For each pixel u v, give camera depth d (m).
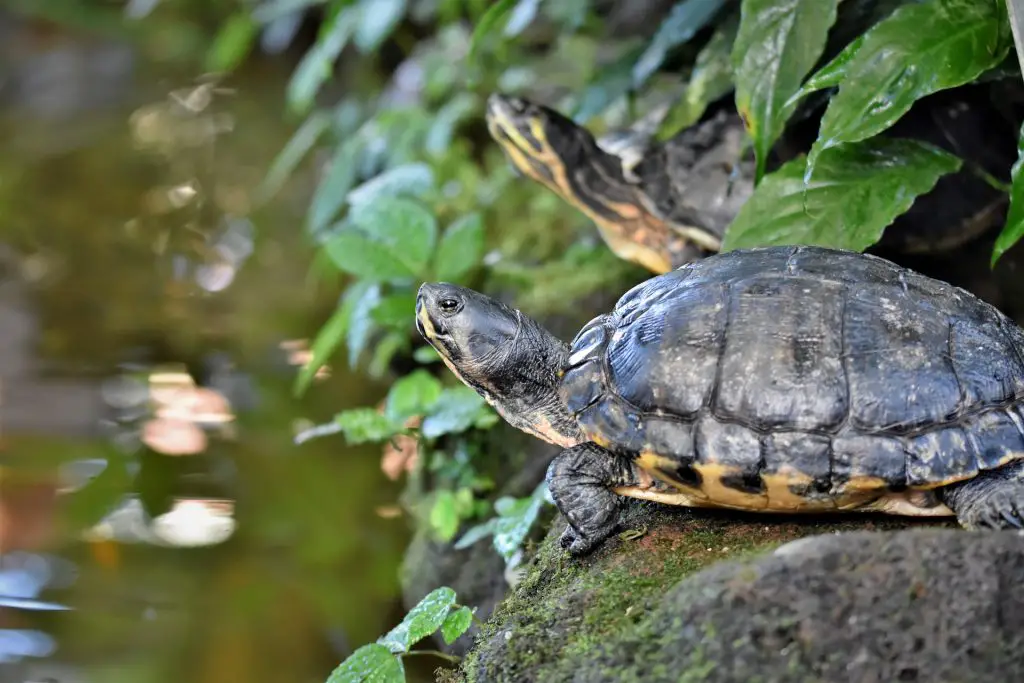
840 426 4.71
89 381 12.55
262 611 8.27
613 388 5.12
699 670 4.11
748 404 4.79
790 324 4.90
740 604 4.12
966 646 4.04
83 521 9.66
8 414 11.56
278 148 20.36
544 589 5.53
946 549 4.07
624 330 5.28
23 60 25.17
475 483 8.40
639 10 12.83
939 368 4.77
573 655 4.65
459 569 8.09
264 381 12.48
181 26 25.39
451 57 15.63
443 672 5.71
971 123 7.63
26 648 7.66
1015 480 4.68
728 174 8.42
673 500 5.24
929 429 4.68
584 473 5.30
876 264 5.18
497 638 5.19
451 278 9.24
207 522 9.70
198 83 23.98
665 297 5.26
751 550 4.96
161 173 19.78
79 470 10.55
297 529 9.50
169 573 8.80
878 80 6.02
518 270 10.48
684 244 8.79
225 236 17.06
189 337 13.70
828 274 5.08
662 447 4.88
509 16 14.09
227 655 7.58
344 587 8.63
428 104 15.79
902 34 6.06
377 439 8.70
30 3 25.91
